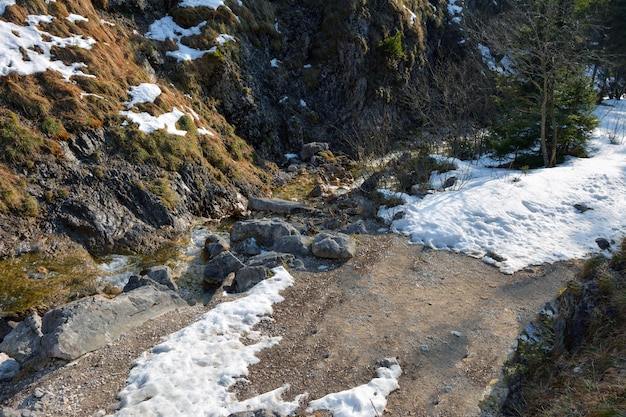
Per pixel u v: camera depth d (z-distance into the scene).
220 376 6.37
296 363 6.73
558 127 15.67
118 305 7.78
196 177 14.49
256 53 20.42
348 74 22.66
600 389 5.47
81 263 10.84
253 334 7.39
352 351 7.00
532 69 15.55
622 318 6.65
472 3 34.97
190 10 18.97
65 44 14.52
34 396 6.12
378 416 5.69
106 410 5.82
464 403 6.02
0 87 12.56
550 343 7.15
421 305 8.30
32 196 11.54
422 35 27.33
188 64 17.69
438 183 13.84
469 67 26.80
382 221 11.97
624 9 25.84
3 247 10.57
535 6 18.12
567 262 9.79
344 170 18.48
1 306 9.25
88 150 13.00
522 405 6.00
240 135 18.48
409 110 25.20
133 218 12.37
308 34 22.75
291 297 8.45
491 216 11.38
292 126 20.11
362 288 8.84
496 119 18.56
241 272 9.06
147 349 7.10
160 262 11.30
